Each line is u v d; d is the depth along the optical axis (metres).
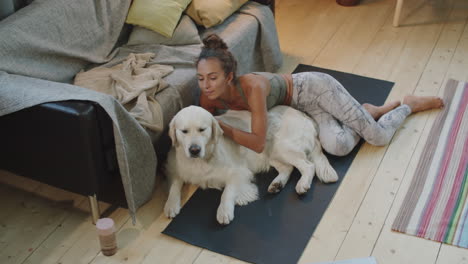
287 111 2.45
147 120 2.24
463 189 2.31
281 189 2.35
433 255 2.03
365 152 2.56
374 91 3.01
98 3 2.63
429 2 3.90
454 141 2.59
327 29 3.66
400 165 2.47
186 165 2.28
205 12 2.83
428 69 3.19
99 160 2.06
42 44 2.35
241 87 2.32
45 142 2.03
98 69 2.53
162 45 2.71
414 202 2.27
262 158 2.42
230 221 2.20
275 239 2.13
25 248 2.14
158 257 2.08
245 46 2.90
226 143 2.33
